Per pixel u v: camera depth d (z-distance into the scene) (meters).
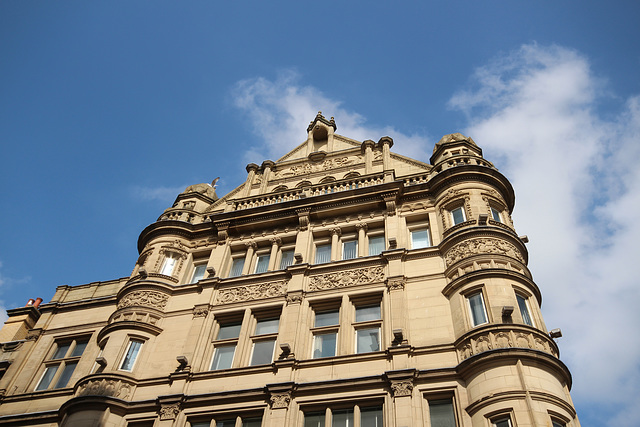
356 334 19.84
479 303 18.48
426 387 16.80
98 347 22.95
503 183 23.62
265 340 20.89
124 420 19.05
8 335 26.20
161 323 22.62
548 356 16.11
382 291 20.53
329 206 24.89
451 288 19.34
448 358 17.48
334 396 17.39
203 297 23.02
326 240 24.22
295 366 18.75
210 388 19.19
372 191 24.44
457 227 21.39
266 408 17.75
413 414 16.09
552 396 15.32
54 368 23.73
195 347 20.88
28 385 22.88
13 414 21.23
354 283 21.17
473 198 22.39
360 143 29.67
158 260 25.27
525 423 14.55
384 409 16.62
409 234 23.25
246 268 24.20
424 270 20.81
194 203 29.34
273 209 25.62
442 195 23.44
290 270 22.39
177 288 23.94
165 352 21.34
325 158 29.44
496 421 15.15
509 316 17.42
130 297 23.45
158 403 18.95
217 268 24.47
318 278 21.89
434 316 19.08
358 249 23.09
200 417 18.42
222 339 21.48
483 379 16.00
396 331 18.20
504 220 22.41
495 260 19.47
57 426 19.98
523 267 19.66
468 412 15.79
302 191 26.36
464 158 24.81
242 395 18.25
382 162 27.56
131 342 21.77
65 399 21.34
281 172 29.70
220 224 26.06
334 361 18.50
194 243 26.47
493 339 16.81
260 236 25.41
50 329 25.36
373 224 23.97
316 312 21.17
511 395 15.18
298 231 24.62
